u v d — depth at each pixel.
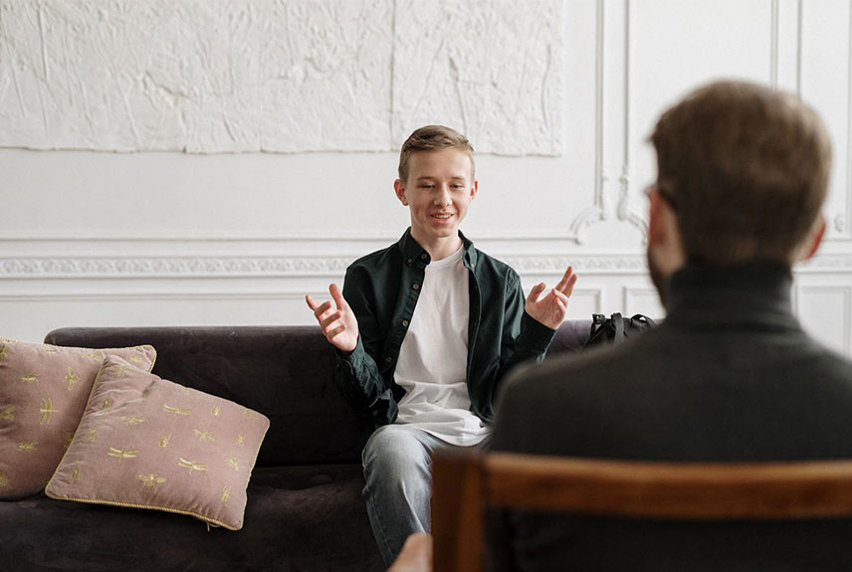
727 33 5.06
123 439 2.29
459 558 0.77
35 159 4.54
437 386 2.45
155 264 4.63
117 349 2.57
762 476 0.72
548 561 0.83
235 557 2.21
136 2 4.55
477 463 0.76
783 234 0.83
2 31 4.47
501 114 4.87
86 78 4.55
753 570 0.77
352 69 4.73
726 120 0.83
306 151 4.72
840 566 0.77
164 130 4.61
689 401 0.80
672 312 0.86
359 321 2.52
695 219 0.84
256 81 4.66
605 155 4.98
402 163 2.58
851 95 5.15
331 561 2.25
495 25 4.83
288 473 2.54
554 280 4.95
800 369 0.81
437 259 2.54
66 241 4.57
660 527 0.78
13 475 2.33
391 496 2.07
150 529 2.19
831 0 5.12
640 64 5.00
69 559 2.14
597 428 0.81
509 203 4.91
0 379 2.44
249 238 4.68
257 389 2.61
